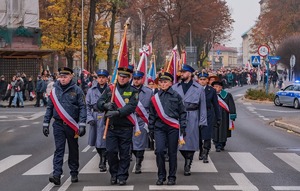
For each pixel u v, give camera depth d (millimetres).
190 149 10969
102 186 10039
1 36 42844
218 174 11328
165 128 10078
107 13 61469
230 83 60219
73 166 10430
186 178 10852
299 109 32125
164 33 83000
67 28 55125
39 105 34625
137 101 9945
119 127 9945
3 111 30672
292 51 68812
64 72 10055
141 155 11445
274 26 76125
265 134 19297
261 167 12234
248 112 29828
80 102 10109
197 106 11086
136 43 84188
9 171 11852
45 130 10203
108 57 50438
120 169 10148
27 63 42312
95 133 11672
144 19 76438
